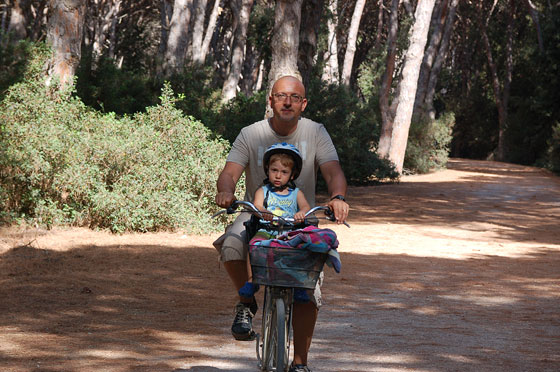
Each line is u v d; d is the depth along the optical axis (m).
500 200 32.19
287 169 5.68
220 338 8.32
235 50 45.12
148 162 17.12
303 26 26.95
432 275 13.84
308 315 5.75
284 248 5.27
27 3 43.94
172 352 7.52
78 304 10.02
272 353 5.73
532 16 64.69
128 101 27.34
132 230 16.52
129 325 8.88
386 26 81.44
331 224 21.78
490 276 13.88
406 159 48.47
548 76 64.56
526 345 8.33
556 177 51.00
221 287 11.64
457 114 89.19
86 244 14.59
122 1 67.38
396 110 45.06
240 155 5.98
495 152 81.94
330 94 35.81
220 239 6.01
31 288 10.88
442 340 8.52
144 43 64.00
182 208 16.94
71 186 15.95
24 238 14.73
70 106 18.08
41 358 7.06
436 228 21.98
